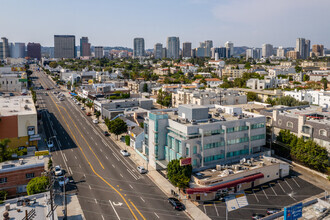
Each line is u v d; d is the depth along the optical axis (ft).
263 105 495.41
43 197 215.10
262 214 227.61
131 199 248.93
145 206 237.86
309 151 303.27
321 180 291.17
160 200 248.32
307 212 230.68
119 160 339.16
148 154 335.47
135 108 529.45
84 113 596.70
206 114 319.27
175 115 339.57
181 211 231.30
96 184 276.21
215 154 294.66
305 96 602.03
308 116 349.82
